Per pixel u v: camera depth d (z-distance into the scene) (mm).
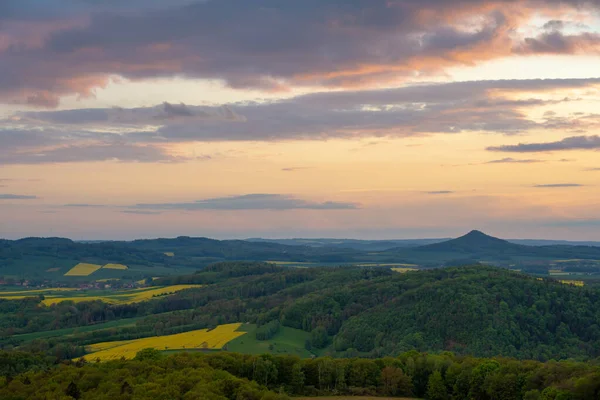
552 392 105500
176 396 98875
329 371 137875
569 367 118938
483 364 129125
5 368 130125
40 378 114312
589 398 101062
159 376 113375
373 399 129250
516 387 119000
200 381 107875
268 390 121250
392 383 135000
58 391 100688
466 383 128000
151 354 144875
